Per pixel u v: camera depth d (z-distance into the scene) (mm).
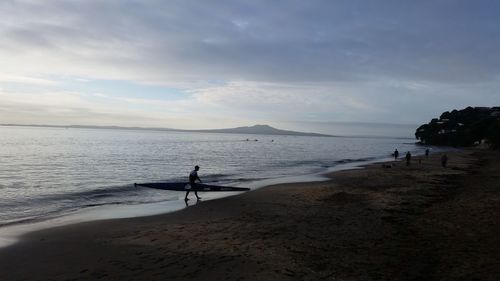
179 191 23812
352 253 10195
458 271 8711
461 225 13156
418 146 146875
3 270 9016
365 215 15219
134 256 10031
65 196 21969
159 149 81562
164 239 11766
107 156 56844
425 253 10133
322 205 17609
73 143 100250
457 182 26781
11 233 12766
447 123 165625
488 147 107688
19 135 167875
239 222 14289
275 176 34031
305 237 11898
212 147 100312
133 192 23406
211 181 29672
